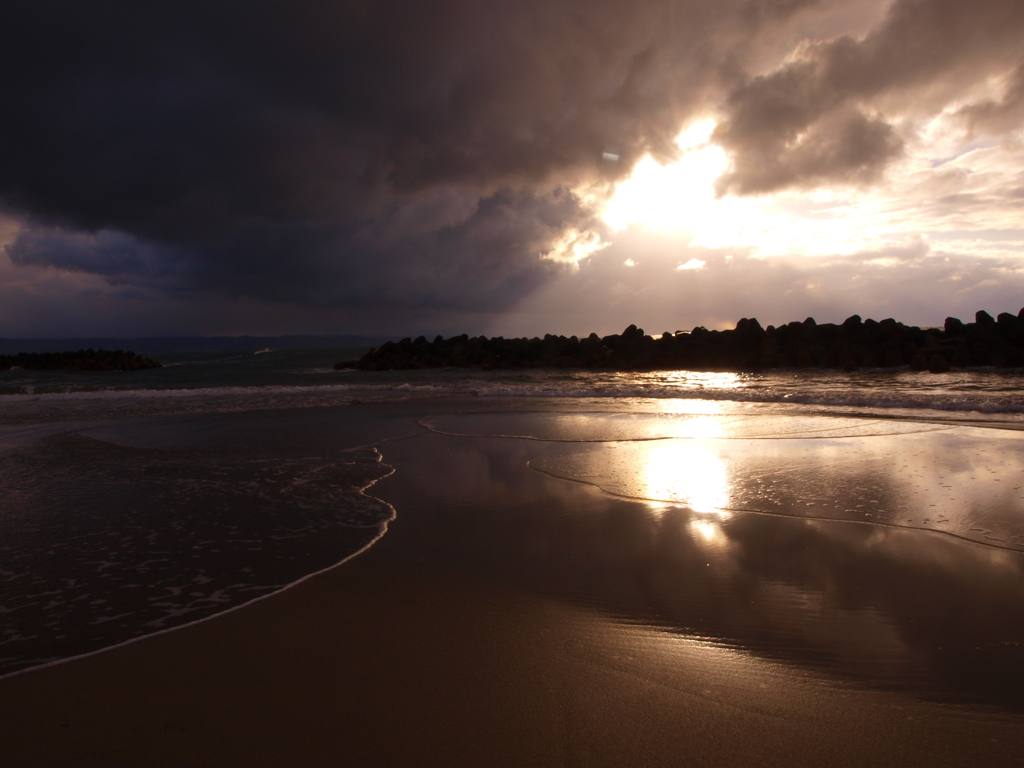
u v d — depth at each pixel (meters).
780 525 4.90
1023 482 6.05
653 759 2.14
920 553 4.21
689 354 29.66
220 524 5.15
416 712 2.44
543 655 2.91
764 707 2.47
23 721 2.38
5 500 6.01
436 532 4.89
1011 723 2.33
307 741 2.25
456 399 15.81
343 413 13.10
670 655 2.90
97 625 3.25
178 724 2.36
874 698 2.53
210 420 12.28
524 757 2.15
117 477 7.07
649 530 4.85
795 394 14.60
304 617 3.34
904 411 11.80
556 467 7.26
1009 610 3.31
